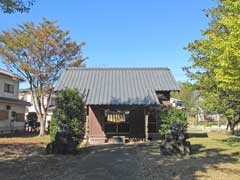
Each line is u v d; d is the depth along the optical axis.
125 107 26.59
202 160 15.32
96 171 12.37
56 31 30.80
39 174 11.63
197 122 60.59
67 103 19.02
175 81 29.27
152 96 26.53
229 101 21.33
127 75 30.31
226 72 13.15
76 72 30.77
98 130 26.70
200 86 23.03
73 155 17.17
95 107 26.77
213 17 20.47
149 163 14.45
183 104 56.22
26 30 30.55
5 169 12.48
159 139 27.03
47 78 31.75
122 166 13.58
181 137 17.53
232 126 32.78
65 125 18.70
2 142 23.67
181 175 11.62
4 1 11.55
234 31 12.16
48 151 17.56
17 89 38.59
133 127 27.80
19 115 38.91
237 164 14.06
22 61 30.89
